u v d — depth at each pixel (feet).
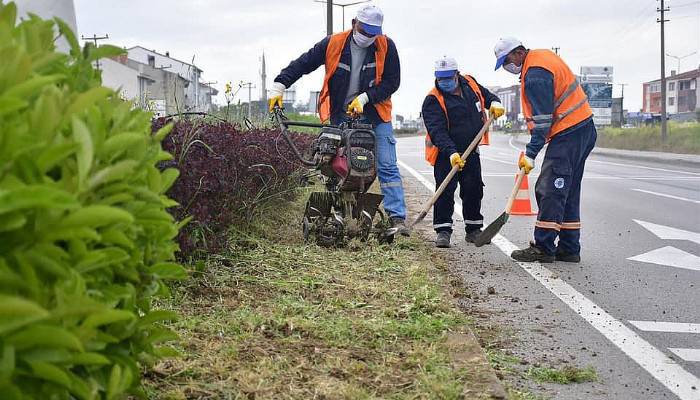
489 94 27.55
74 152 6.91
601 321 17.54
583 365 14.47
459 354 13.94
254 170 24.68
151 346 9.14
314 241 23.75
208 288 17.40
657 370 14.33
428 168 70.69
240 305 16.24
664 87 163.12
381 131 24.84
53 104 6.62
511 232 30.68
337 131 22.99
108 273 7.90
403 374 12.62
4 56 6.54
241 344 13.66
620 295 20.11
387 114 24.90
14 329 5.92
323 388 11.66
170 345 13.11
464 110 26.76
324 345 13.92
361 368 12.71
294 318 15.21
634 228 32.53
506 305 18.76
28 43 7.63
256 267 19.54
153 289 9.03
